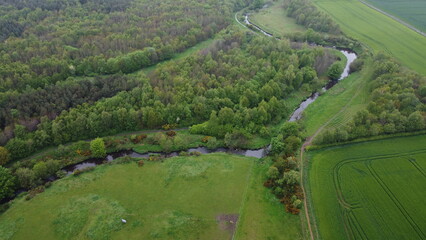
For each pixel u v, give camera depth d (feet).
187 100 402.72
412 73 447.42
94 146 332.80
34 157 336.08
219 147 364.58
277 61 482.28
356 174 313.32
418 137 359.46
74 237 257.14
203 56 497.05
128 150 356.59
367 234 257.14
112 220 270.67
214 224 268.21
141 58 505.66
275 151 341.62
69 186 304.09
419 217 270.46
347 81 495.00
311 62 504.84
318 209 277.85
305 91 470.39
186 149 359.25
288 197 286.46
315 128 385.70
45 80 424.46
